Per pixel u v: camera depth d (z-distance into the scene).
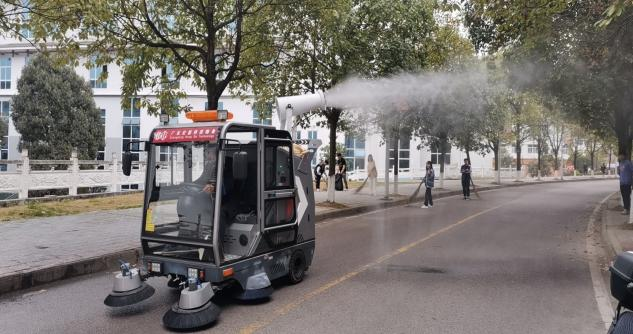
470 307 5.94
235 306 5.98
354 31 13.98
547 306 6.02
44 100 28.72
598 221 14.17
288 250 6.76
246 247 6.08
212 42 10.95
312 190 7.44
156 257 6.08
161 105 12.27
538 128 34.59
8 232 10.09
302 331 5.12
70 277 7.52
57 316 5.71
